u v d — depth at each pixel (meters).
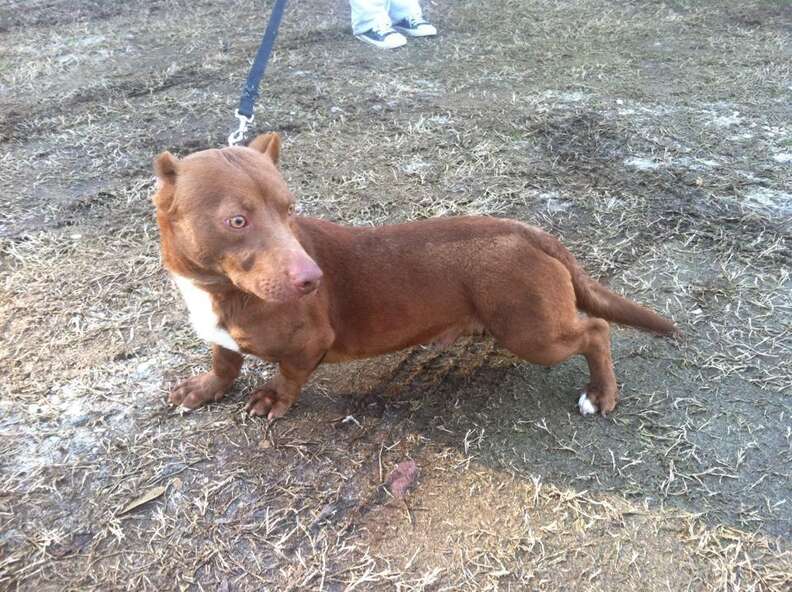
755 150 1.88
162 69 2.42
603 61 2.49
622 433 1.08
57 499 0.97
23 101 2.18
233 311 0.94
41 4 3.08
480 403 1.14
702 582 0.87
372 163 1.84
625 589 0.87
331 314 1.03
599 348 1.10
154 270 1.43
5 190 1.71
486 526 0.94
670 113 2.09
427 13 3.02
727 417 1.10
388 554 0.91
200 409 1.12
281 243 0.81
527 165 1.83
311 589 0.87
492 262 1.01
